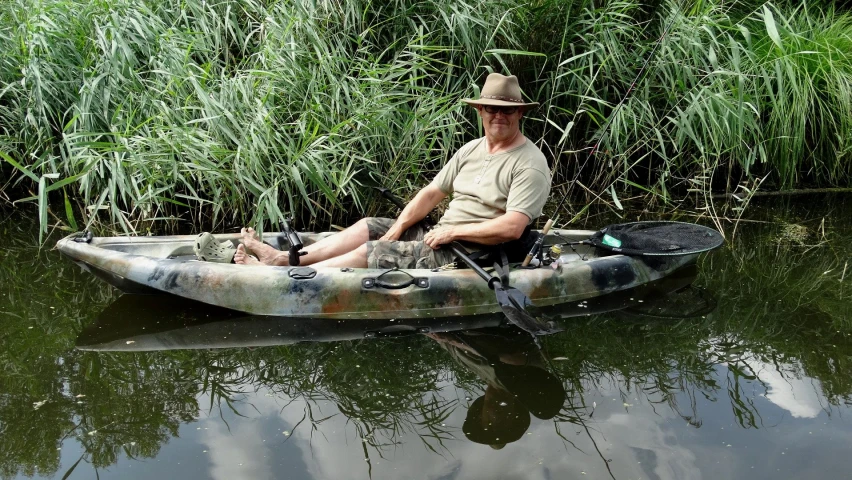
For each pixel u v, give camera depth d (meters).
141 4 4.88
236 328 3.35
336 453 2.45
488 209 3.60
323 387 2.88
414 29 5.17
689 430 2.57
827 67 6.01
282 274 3.46
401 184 5.02
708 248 3.93
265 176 4.52
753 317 3.59
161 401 2.73
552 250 3.75
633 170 5.97
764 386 2.88
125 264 3.47
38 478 2.27
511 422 2.63
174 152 4.42
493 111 3.47
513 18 5.35
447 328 3.39
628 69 5.50
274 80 4.72
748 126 5.58
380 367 3.03
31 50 4.67
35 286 3.81
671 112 5.72
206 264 3.47
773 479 2.27
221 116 4.40
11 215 5.02
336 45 5.22
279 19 5.00
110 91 4.63
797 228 5.15
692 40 5.33
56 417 2.60
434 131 5.12
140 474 2.30
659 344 3.27
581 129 5.77
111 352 3.10
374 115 4.72
